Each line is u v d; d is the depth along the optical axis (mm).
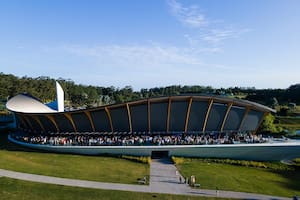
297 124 77750
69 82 180875
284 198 28094
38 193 25844
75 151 41656
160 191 27969
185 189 28922
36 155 39812
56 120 46812
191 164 38938
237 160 41438
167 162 39625
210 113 46875
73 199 24984
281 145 41375
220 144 41562
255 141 42781
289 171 38719
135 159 39656
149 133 47125
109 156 41250
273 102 118688
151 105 45562
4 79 133250
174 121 46969
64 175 31094
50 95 136000
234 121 47812
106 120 46062
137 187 28750
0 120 75938
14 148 43594
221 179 32750
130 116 45875
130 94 190875
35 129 50844
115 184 29203
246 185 31359
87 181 29609
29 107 55031
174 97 43719
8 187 26672
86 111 44750
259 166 40094
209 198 26812
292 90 150250
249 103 45500
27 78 153375
